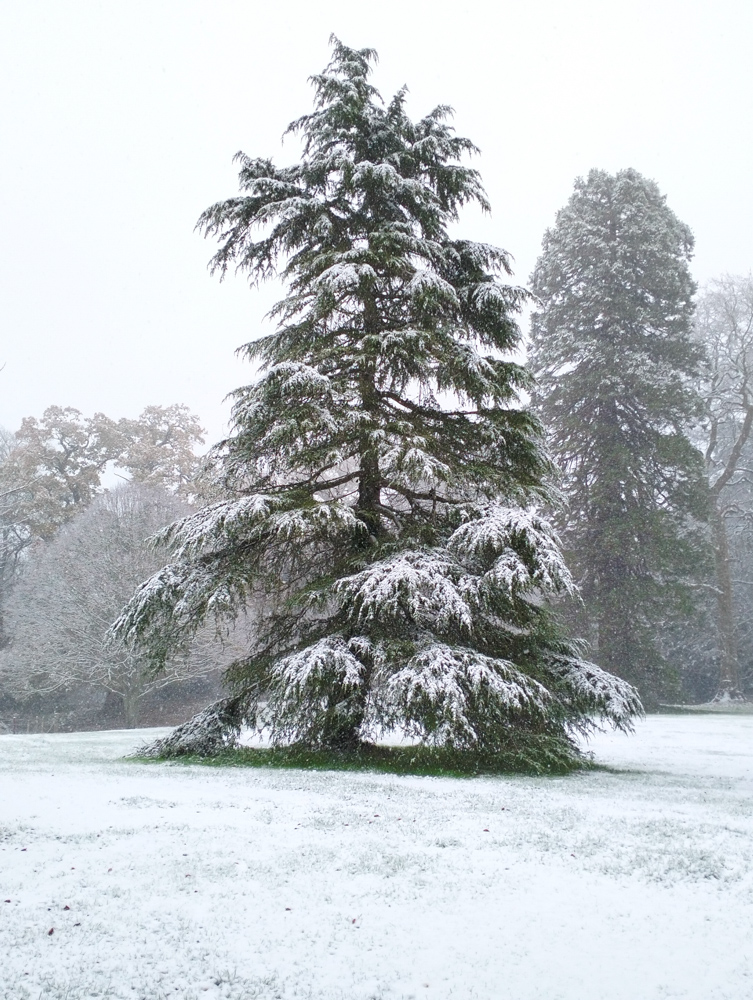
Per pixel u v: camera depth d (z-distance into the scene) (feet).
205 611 37.63
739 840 20.24
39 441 150.82
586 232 110.32
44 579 118.42
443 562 35.42
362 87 44.86
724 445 150.71
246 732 55.26
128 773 31.91
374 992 11.05
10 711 124.26
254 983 11.26
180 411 161.48
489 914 14.11
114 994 10.85
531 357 115.96
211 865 16.80
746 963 12.18
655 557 96.37
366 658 36.11
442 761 35.73
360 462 42.29
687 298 112.88
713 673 136.26
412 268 41.52
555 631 40.45
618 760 45.44
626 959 12.27
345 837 19.72
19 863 16.63
